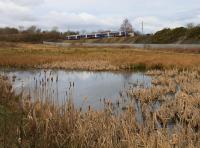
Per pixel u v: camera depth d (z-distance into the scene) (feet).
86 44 264.31
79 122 26.30
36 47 208.85
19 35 376.89
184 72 77.05
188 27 240.12
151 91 51.21
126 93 52.65
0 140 24.21
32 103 35.88
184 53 143.64
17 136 25.02
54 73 87.35
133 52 148.77
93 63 102.99
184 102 41.91
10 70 93.91
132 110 35.29
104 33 342.23
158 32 252.83
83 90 58.18
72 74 85.35
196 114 34.24
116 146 22.84
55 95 49.85
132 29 363.15
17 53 140.15
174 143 23.16
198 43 204.03
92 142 23.59
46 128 25.03
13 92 44.37
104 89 59.72
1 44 223.30
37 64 105.29
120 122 28.35
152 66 97.09
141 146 22.91
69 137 24.72
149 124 29.01
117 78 77.10
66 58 116.88
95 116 29.14
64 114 28.37
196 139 25.02
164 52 149.38
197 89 53.21
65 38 392.68
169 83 60.39
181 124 32.32
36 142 24.39
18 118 30.50
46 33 403.13
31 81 65.98
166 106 40.91
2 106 36.17
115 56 120.06
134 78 76.64
